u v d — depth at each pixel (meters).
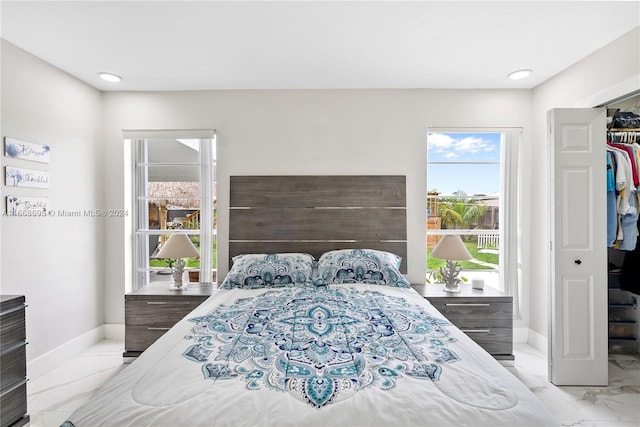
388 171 3.54
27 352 2.71
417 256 3.54
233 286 2.93
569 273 2.67
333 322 1.94
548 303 2.74
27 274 2.71
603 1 2.05
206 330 1.84
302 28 2.36
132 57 2.81
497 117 3.53
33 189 2.78
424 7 2.12
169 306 3.09
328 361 1.46
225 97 3.55
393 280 2.95
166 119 3.57
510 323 3.03
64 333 3.09
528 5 2.10
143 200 3.78
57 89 3.01
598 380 2.65
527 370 2.94
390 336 1.74
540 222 3.40
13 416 2.12
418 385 1.28
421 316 2.06
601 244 2.66
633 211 2.79
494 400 1.22
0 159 2.51
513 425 1.12
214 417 1.11
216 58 2.82
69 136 3.14
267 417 1.11
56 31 2.40
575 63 2.92
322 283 2.94
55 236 2.99
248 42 2.56
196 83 3.36
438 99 3.53
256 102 3.55
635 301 3.30
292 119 3.55
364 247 3.50
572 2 2.07
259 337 1.73
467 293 3.14
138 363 1.50
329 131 3.54
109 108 3.58
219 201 3.58
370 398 1.19
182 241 3.24
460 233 3.85
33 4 2.08
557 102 3.15
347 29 2.38
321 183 3.51
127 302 3.10
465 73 3.13
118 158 3.60
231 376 1.34
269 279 2.94
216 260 3.67
